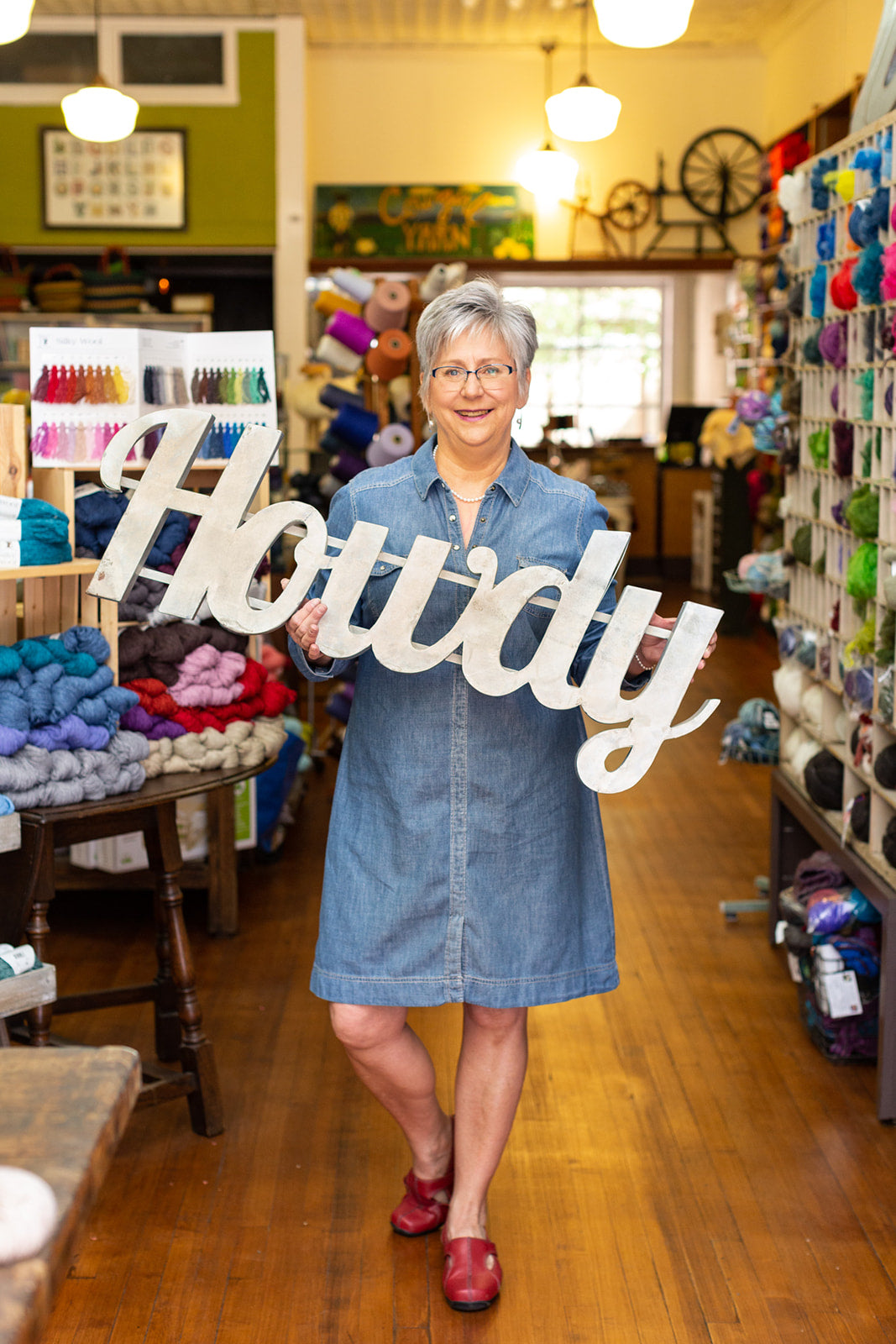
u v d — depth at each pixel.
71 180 9.31
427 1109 2.15
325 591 1.81
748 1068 2.82
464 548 1.91
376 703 1.94
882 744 2.66
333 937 1.96
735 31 9.93
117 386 2.75
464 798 1.90
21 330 8.14
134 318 8.26
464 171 10.34
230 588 1.82
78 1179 0.88
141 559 1.85
